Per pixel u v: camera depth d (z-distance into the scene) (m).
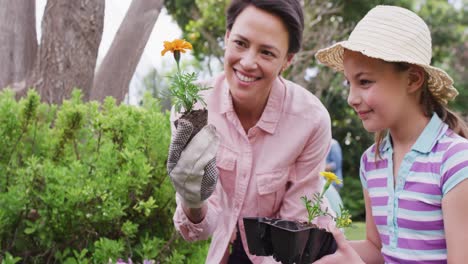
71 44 4.09
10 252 2.88
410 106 1.75
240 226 2.25
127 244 2.95
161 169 3.06
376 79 1.68
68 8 4.08
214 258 2.25
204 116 1.63
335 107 13.55
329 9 12.78
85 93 4.17
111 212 2.78
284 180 2.20
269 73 1.96
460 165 1.61
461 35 14.87
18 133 3.03
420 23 1.77
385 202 1.80
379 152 1.86
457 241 1.59
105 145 2.96
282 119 2.19
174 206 3.07
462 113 13.98
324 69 12.71
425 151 1.70
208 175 1.62
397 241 1.75
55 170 2.79
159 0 4.67
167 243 2.99
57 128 3.16
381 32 1.71
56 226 2.80
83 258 2.86
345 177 12.47
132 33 4.56
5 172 2.95
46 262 2.92
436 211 1.67
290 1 1.95
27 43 4.55
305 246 1.62
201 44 14.38
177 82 1.63
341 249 1.64
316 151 2.22
